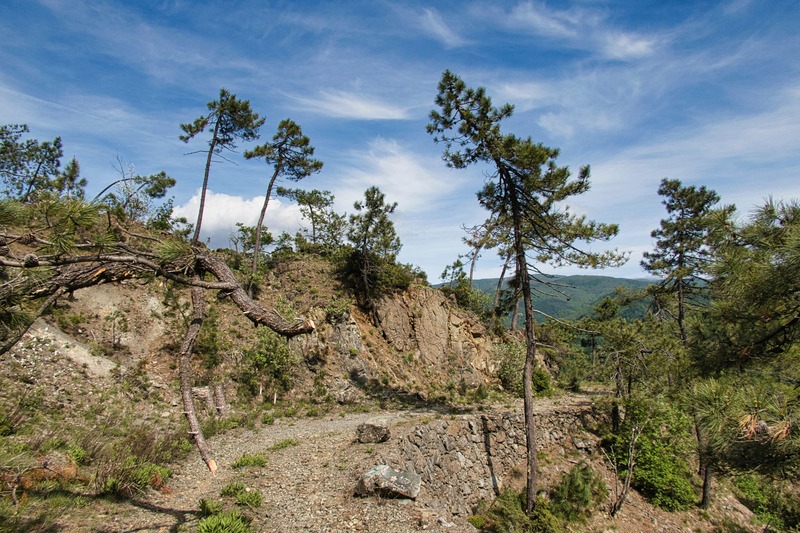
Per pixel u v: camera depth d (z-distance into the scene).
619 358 22.03
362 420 20.17
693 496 20.38
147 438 13.95
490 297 43.72
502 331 40.00
